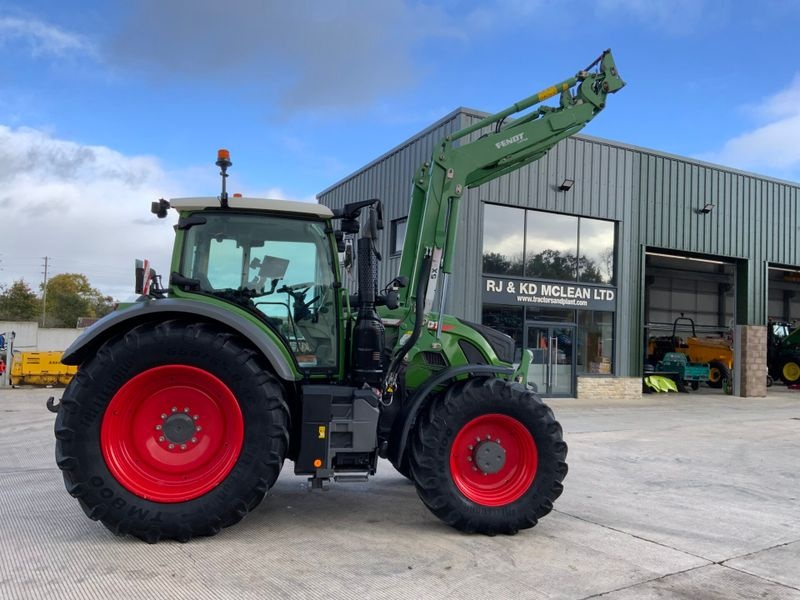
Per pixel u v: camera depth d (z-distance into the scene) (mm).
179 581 3383
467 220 14273
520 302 15008
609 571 3787
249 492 3988
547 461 4438
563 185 15336
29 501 4922
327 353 4547
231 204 4438
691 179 17594
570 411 13391
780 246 19406
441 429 4324
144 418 4031
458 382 4605
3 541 3951
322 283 4602
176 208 4473
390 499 5230
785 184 19469
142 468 3992
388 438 4676
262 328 4320
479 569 3721
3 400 13109
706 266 24359
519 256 15133
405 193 15414
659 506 5406
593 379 16141
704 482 6430
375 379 4414
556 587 3498
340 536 4234
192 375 4035
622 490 5980
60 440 3852
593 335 16359
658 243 17062
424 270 4996
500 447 4480
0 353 16516
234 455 4012
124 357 3918
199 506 3939
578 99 5598
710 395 18812
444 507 4289
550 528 4633
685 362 19297
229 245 4531
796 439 9672
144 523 3881
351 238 5074
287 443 4133
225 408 4066
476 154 5266
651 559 4031
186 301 4137
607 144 16188
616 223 16516
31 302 55562
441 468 4305
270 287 4539
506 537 4352
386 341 5020
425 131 14664
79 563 3602
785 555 4203
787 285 28312
